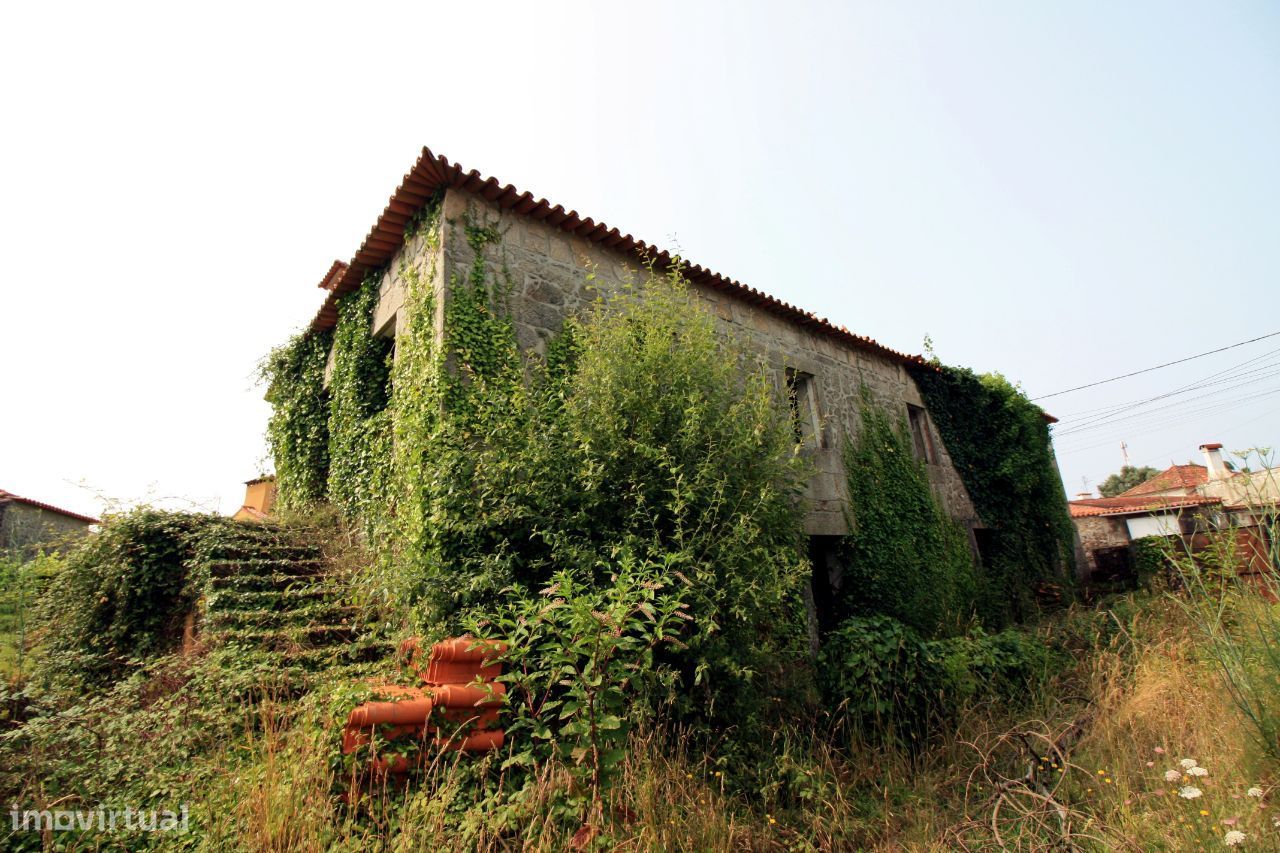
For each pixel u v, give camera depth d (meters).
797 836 3.43
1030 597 10.85
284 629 4.85
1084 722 4.41
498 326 5.82
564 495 4.58
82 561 6.30
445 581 4.46
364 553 6.40
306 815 2.69
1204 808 2.89
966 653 5.75
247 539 6.45
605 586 4.29
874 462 9.32
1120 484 37.72
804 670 5.62
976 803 3.83
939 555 9.55
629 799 3.15
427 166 5.77
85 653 5.56
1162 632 5.55
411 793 3.03
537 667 3.80
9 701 3.59
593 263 6.70
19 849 2.55
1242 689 3.38
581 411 4.95
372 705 3.11
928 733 4.77
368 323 7.52
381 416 6.72
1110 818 3.07
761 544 4.75
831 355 9.51
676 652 4.12
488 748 3.33
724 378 5.55
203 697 3.73
